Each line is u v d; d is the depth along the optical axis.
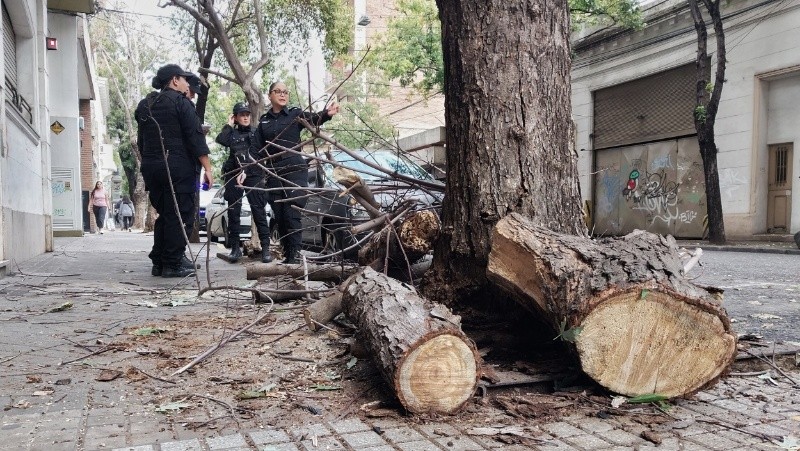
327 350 3.68
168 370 3.33
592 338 2.75
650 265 2.81
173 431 2.49
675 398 2.81
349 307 3.37
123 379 3.18
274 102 7.03
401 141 20.16
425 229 4.18
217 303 5.44
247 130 8.66
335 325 4.26
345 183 4.61
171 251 7.14
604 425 2.55
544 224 3.52
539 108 3.58
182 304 5.38
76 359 3.54
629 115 19.34
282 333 4.16
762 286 7.04
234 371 3.31
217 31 13.68
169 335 4.13
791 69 14.34
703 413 2.71
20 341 3.98
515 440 2.38
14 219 8.34
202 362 3.47
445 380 2.65
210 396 2.90
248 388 3.03
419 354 2.62
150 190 7.02
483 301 3.61
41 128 10.90
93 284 6.64
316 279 5.39
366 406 2.74
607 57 19.75
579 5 17.42
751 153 15.37
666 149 17.98
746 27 15.40
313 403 2.81
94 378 3.19
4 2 8.97
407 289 3.15
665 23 17.53
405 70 19.89
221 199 15.30
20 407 2.76
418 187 4.80
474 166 3.59
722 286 7.05
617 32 19.09
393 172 4.68
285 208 6.98
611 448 2.32
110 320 4.66
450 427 2.53
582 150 21.00
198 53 15.15
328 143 5.12
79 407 2.77
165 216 7.05
